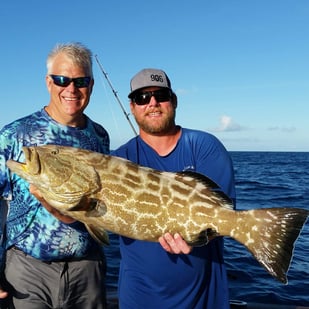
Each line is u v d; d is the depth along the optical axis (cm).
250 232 133
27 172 140
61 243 152
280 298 262
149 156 147
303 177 1386
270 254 130
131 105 149
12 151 152
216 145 146
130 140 153
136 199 136
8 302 156
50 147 143
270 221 132
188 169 143
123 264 148
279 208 132
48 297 156
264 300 260
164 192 137
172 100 147
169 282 139
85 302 163
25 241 152
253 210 134
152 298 141
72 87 152
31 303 153
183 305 139
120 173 139
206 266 142
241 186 1040
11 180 153
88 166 140
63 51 153
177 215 135
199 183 138
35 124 155
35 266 154
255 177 1373
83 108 158
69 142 157
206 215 135
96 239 142
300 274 305
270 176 1433
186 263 138
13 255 156
